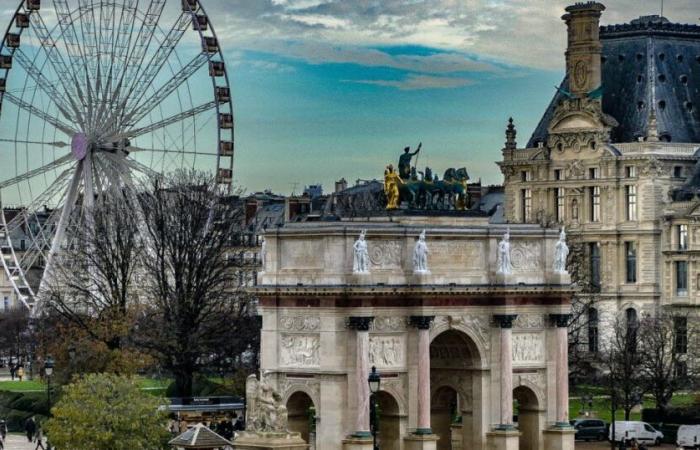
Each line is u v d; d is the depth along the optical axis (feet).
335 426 622.95
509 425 653.71
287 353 634.02
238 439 606.55
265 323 638.12
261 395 609.42
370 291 622.95
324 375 623.77
